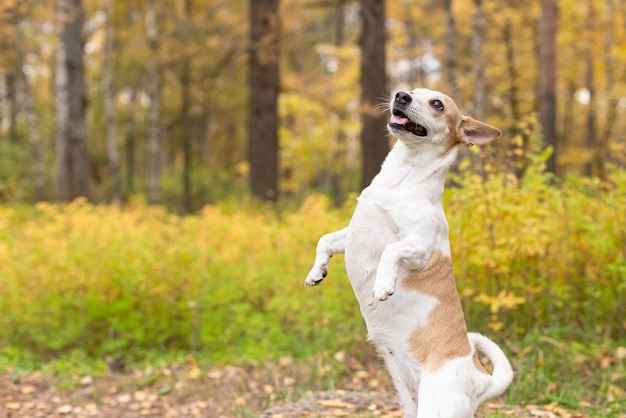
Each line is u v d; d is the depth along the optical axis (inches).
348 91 760.3
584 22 817.5
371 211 142.0
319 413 197.6
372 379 241.8
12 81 1141.7
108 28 817.5
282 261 301.1
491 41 876.6
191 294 295.9
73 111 647.8
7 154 952.9
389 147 519.8
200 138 1391.5
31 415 221.1
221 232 341.1
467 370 137.2
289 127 1154.0
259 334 280.8
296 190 1194.0
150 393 238.4
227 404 226.4
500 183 247.9
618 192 254.7
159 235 324.2
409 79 1119.6
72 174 653.3
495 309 229.6
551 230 241.1
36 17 866.1
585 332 252.2
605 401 213.6
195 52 676.1
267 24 566.6
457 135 146.0
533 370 228.7
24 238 335.3
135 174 1284.4
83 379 250.4
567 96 1029.8
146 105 1123.3
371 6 516.1
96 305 286.0
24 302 291.4
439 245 142.5
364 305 143.6
